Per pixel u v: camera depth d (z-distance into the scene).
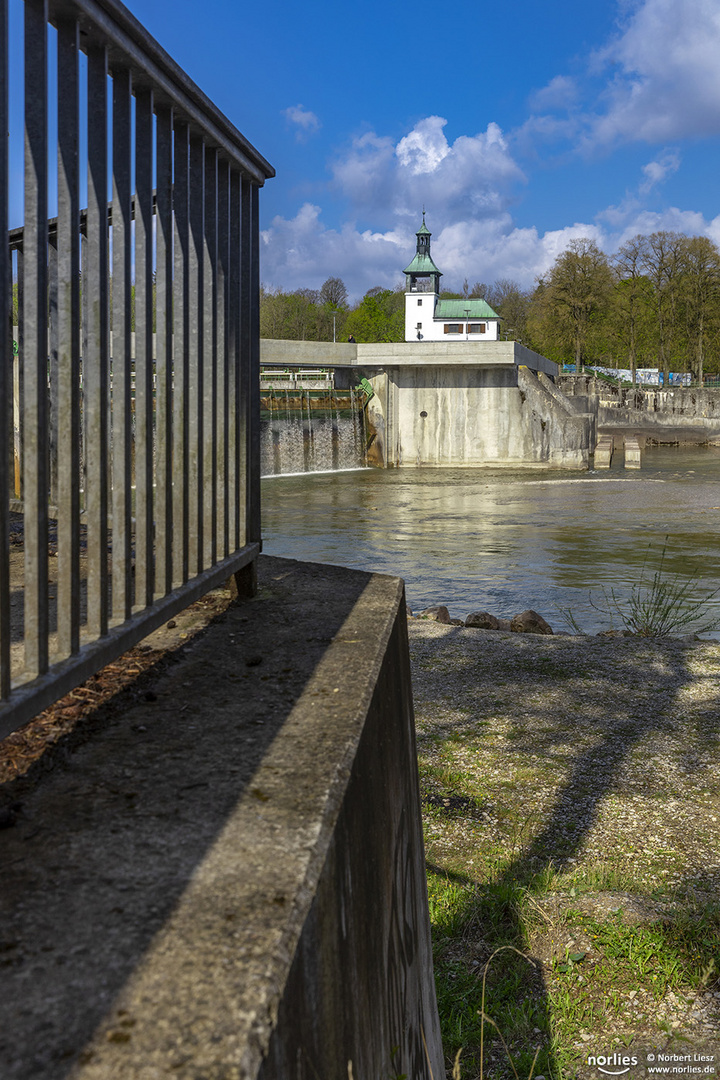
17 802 1.52
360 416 59.81
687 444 89.44
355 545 28.17
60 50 1.69
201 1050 0.86
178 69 2.23
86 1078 0.82
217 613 3.18
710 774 6.59
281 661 2.48
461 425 58.88
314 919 1.20
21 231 4.00
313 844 1.32
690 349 101.38
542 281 93.88
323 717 1.95
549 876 4.95
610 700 8.49
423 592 20.97
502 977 4.11
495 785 6.45
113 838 1.36
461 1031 3.72
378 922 1.82
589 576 22.61
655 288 96.75
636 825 5.73
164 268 2.32
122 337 2.04
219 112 2.67
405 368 59.38
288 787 1.55
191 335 2.75
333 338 123.25
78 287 1.75
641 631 12.42
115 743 1.83
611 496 41.00
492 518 34.16
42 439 1.59
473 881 5.02
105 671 2.41
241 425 3.36
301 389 57.41
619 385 99.81
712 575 22.52
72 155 1.72
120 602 2.09
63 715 2.01
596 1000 3.88
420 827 3.17
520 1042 3.64
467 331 104.94
